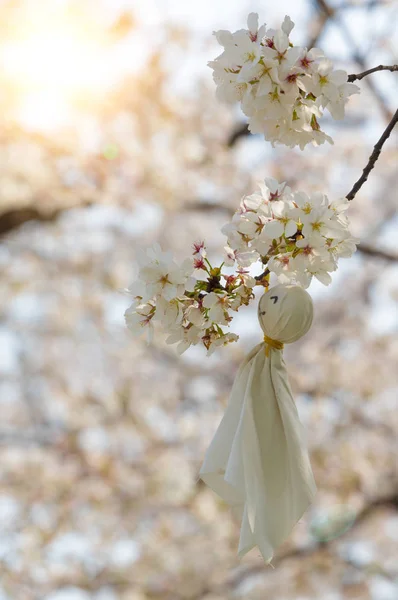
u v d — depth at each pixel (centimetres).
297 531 786
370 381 812
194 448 821
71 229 853
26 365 866
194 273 164
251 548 151
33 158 619
